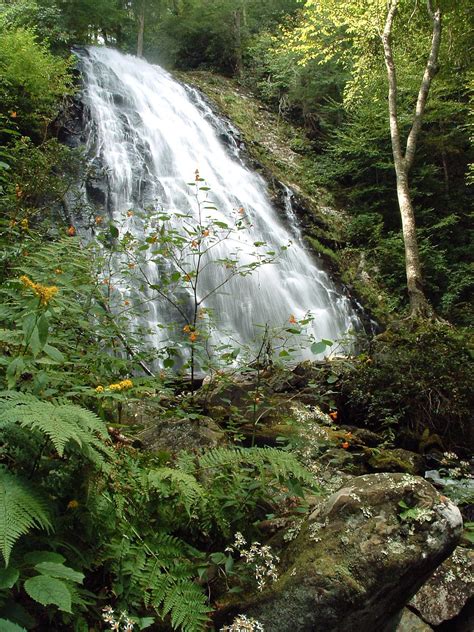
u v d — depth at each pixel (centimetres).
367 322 1198
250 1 2147
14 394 167
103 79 1391
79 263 297
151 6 2109
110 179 1038
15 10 1212
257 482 240
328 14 1330
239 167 1414
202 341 383
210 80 1873
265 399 372
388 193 1505
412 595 214
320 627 191
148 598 181
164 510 213
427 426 559
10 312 210
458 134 1534
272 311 1034
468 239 1457
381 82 1423
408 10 1222
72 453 185
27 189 464
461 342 645
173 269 858
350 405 566
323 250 1312
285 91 1880
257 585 210
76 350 280
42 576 142
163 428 312
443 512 209
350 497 216
